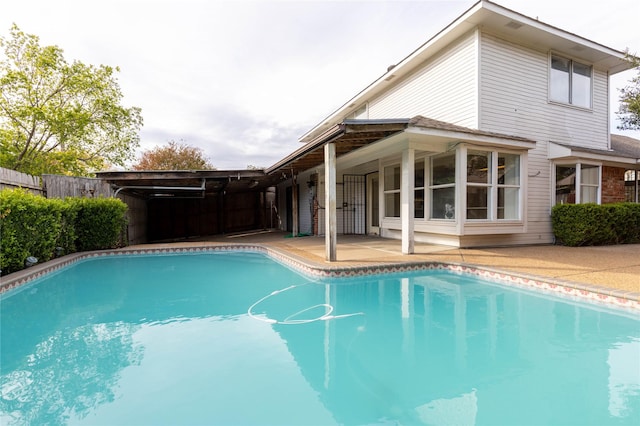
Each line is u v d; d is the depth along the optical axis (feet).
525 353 9.96
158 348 10.69
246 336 11.69
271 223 60.59
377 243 30.99
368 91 40.63
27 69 47.52
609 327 11.80
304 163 33.45
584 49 30.58
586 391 7.86
